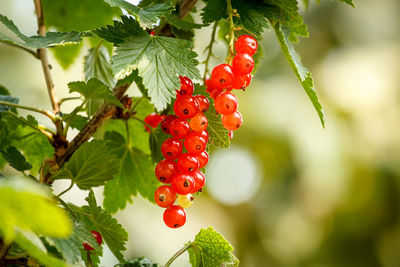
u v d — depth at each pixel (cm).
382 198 158
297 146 147
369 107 158
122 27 57
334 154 148
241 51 58
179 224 58
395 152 155
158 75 56
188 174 58
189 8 62
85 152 58
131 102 62
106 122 64
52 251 59
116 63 56
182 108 57
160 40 57
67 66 70
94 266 61
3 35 56
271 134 147
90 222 60
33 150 63
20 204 49
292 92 154
